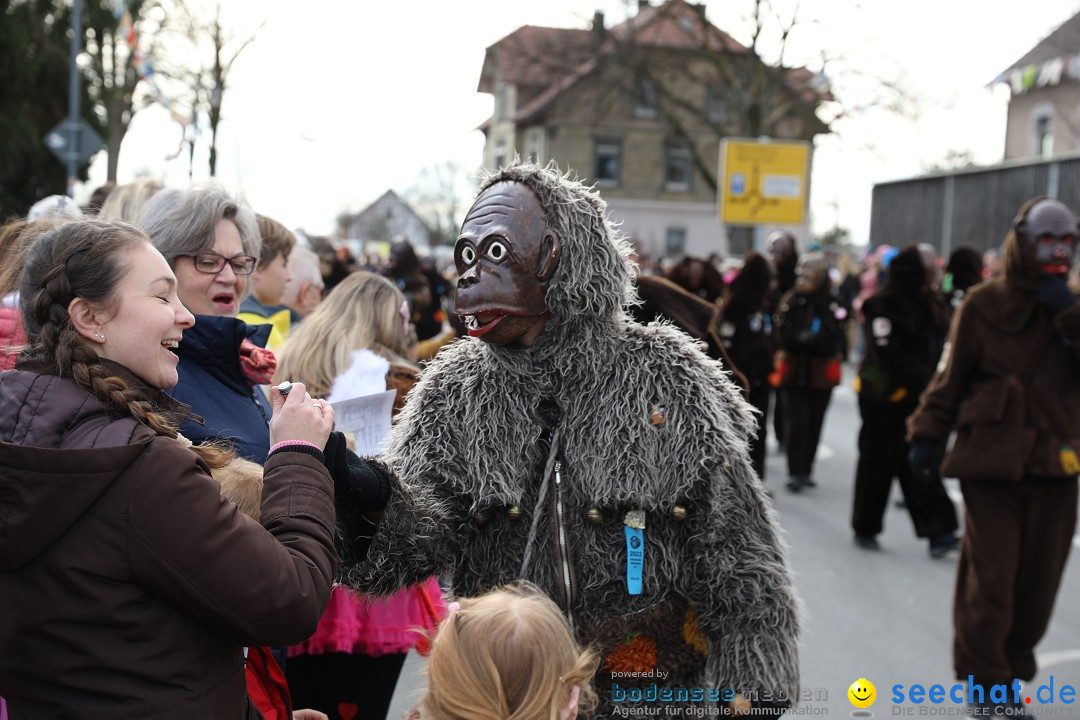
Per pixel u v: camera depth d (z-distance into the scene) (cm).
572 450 204
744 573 206
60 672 150
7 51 1538
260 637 160
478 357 209
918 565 628
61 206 321
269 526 170
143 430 156
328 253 1041
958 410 405
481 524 206
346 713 289
